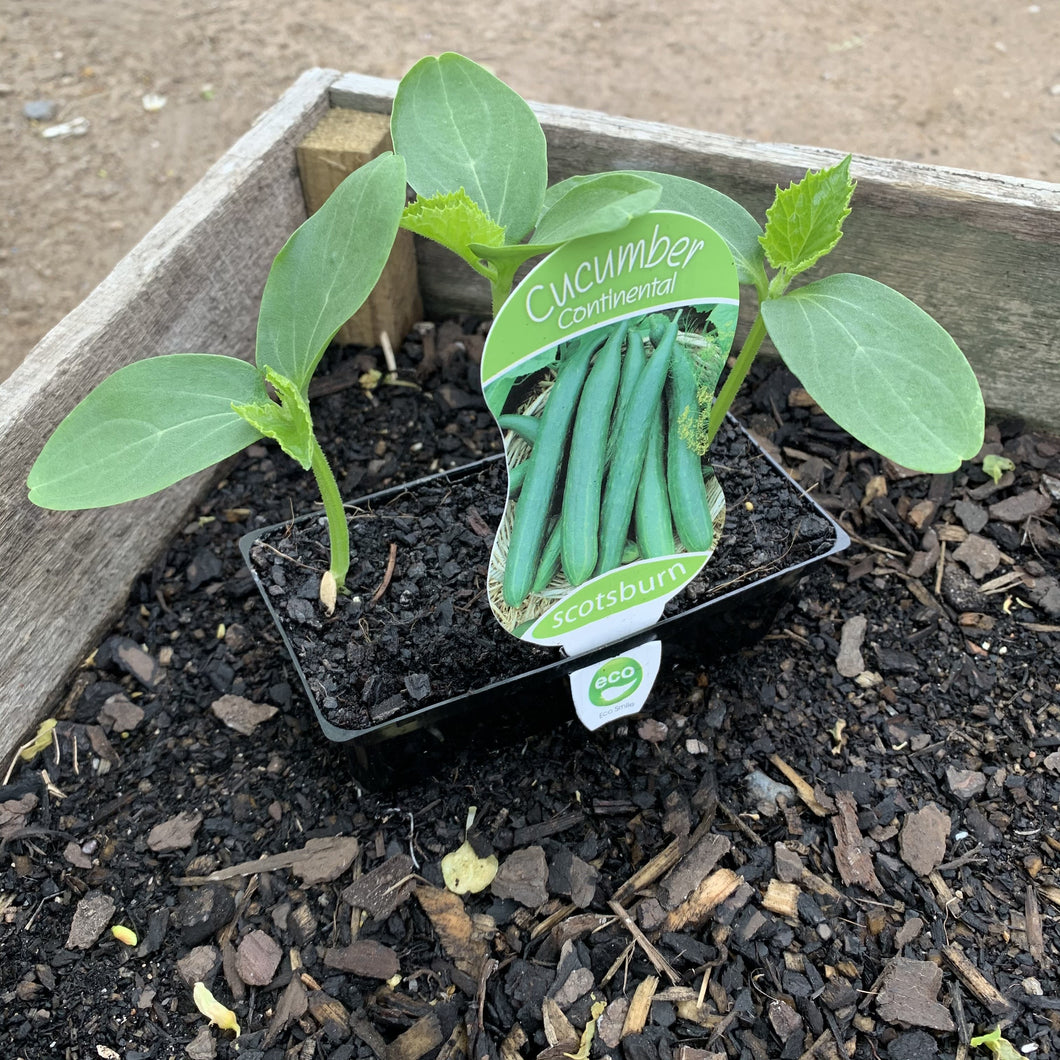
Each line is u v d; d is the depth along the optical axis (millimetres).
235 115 3127
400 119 1086
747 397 1827
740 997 1137
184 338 1527
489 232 963
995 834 1284
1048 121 2975
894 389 950
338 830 1294
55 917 1217
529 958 1182
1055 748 1368
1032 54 3270
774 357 1862
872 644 1498
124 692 1447
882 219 1552
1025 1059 1092
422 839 1286
